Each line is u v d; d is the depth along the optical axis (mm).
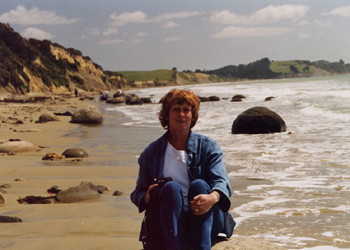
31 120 22328
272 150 10438
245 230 4484
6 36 96125
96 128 18328
